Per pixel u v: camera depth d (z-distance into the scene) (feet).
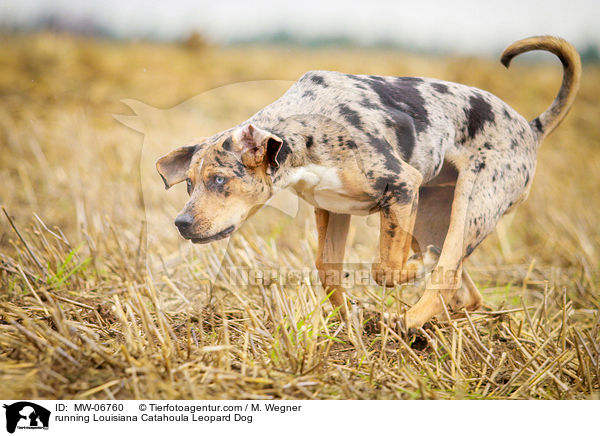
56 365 12.57
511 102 52.47
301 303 15.67
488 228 16.78
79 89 45.60
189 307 16.61
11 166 30.55
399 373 13.87
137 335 14.24
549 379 14.47
